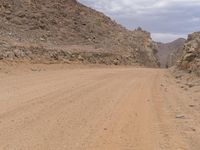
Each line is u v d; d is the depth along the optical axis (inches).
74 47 1941.4
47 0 2370.8
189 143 376.2
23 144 360.5
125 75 1227.9
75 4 2591.0
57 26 2166.6
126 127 442.3
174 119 491.5
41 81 919.0
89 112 528.4
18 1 2142.0
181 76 1125.7
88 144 366.9
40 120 467.5
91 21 2532.0
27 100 611.8
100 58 1969.7
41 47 1616.6
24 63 1322.6
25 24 1966.0
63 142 371.6
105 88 815.7
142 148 356.5
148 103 617.9
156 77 1192.8
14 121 457.4
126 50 2412.6
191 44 1210.6
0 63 1199.6
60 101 614.2
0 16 1915.6
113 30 2674.7
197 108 575.5
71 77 1066.7
